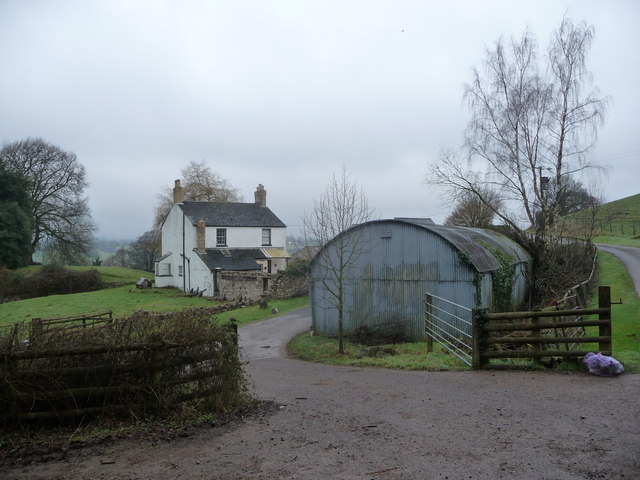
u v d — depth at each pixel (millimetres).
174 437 6781
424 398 9031
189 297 45750
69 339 7324
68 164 62750
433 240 20250
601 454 5789
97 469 5637
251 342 23062
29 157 61500
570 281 24531
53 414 6891
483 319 11758
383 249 21625
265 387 11328
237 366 8523
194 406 7781
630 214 72062
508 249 24734
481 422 7219
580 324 10875
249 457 6012
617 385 9141
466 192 31297
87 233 63250
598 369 10070
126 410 7289
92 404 7223
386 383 10992
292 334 25062
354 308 22422
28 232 56656
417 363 13375
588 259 26734
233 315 31938
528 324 11352
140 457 6027
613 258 35688
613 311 18547
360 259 22203
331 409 8453
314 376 13195
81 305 40750
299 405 8859
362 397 9484
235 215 52906
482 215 41062
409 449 6184
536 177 27922
